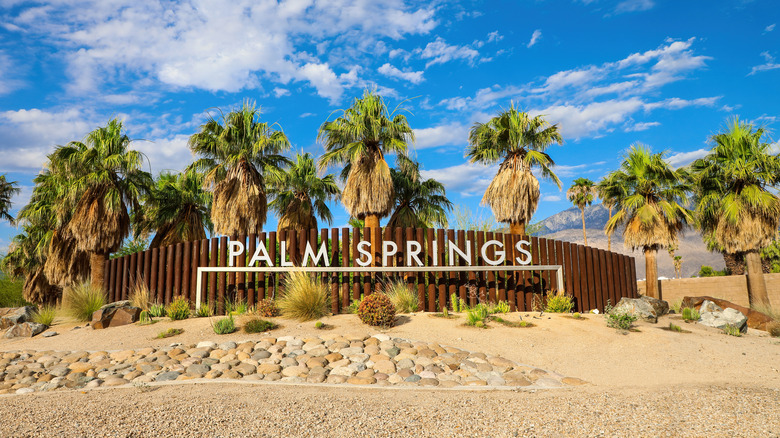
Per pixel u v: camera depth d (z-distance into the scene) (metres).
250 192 14.96
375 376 6.82
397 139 15.96
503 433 4.13
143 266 14.10
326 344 8.14
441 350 7.86
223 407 5.05
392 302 10.41
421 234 12.32
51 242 19.47
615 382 6.68
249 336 8.86
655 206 18.44
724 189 18.00
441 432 4.19
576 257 13.70
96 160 16.59
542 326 9.60
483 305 10.86
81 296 12.41
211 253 12.29
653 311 11.59
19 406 5.42
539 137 16.17
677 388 5.84
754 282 17.25
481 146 17.34
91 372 7.27
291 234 12.22
